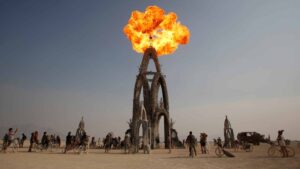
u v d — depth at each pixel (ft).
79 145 85.56
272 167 42.27
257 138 161.48
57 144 123.85
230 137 154.51
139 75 173.37
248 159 59.41
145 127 102.06
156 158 67.67
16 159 54.49
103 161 56.80
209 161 57.16
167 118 165.99
